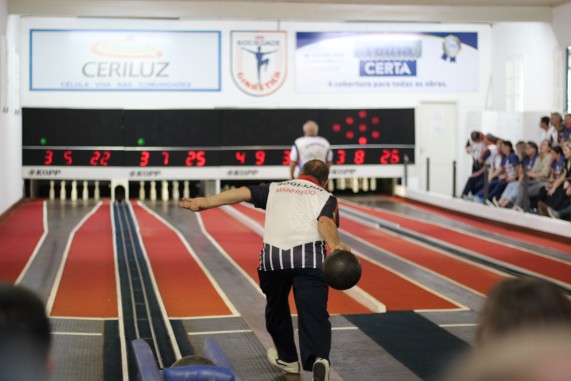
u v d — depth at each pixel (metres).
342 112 17.80
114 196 17.38
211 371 3.11
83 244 10.82
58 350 5.47
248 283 8.07
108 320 6.43
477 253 10.10
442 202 15.33
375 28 17.98
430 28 18.09
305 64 17.92
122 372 4.98
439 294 7.47
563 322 1.21
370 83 18.05
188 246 10.72
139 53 17.52
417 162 18.03
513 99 17.03
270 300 4.86
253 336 5.93
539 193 12.54
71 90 17.33
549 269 9.03
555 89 15.27
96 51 17.38
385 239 11.35
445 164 18.38
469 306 6.93
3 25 13.70
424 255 9.89
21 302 1.12
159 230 12.45
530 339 0.89
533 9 15.09
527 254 10.12
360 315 6.57
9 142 14.91
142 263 9.27
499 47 17.83
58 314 6.61
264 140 17.62
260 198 4.64
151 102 17.59
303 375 5.02
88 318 6.48
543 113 15.12
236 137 17.56
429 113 18.25
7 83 14.34
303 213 4.52
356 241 11.13
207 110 17.52
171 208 16.05
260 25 17.78
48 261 9.38
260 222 12.95
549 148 12.45
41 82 17.23
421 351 5.47
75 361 5.21
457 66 18.20
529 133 15.36
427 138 18.30
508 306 1.31
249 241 11.27
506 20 15.02
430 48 18.14
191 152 17.50
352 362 5.23
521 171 13.02
